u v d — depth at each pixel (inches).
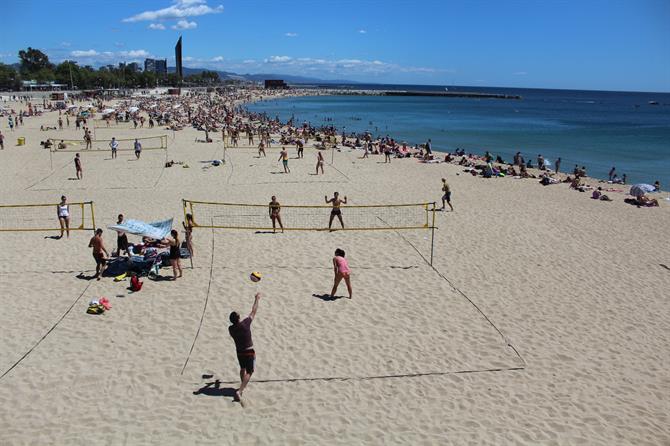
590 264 575.2
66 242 581.0
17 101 3174.2
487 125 3019.2
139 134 1702.8
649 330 424.2
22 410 295.0
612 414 313.9
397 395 323.3
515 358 369.7
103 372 334.0
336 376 340.5
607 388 340.8
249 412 301.7
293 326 403.9
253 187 912.9
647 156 1770.4
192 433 281.9
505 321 427.2
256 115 3102.9
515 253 599.8
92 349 360.5
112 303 430.3
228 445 273.6
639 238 689.6
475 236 660.7
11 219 679.7
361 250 580.4
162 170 1055.0
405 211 778.2
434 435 287.7
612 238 684.1
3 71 4200.3
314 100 6407.5
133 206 753.0
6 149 1312.7
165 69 6663.4
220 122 2256.4
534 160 1632.6
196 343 373.1
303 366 350.6
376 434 286.8
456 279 511.5
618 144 2108.8
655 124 3316.9
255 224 671.1
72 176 988.6
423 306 446.0
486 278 518.6
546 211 826.8
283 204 787.4
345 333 395.9
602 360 375.2
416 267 536.4
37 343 365.1
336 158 1330.0
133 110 2364.7
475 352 375.9
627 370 363.6
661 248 647.1
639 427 302.5
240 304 436.8
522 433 292.4
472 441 283.9
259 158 1249.4
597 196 950.4
